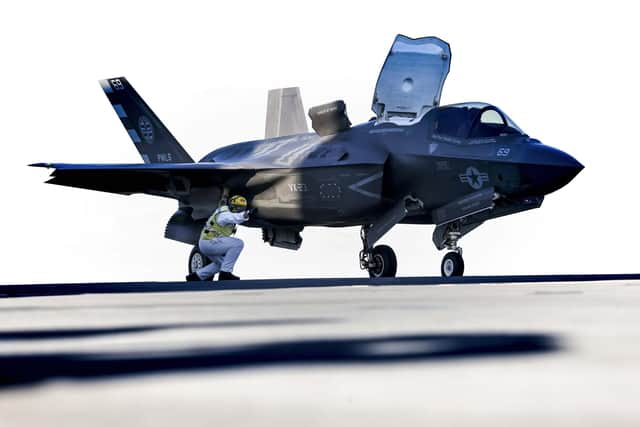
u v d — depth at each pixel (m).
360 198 62.84
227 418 8.57
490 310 24.38
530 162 56.44
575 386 10.41
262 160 67.88
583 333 16.83
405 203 62.72
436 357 12.96
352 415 8.72
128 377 11.27
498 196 58.31
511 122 60.09
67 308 27.38
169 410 9.05
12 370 11.94
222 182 67.50
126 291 41.47
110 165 62.81
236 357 13.19
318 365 12.22
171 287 45.34
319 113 66.44
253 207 67.50
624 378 10.98
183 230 69.69
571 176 55.91
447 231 62.06
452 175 59.88
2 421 8.41
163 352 13.99
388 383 10.70
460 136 59.84
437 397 9.73
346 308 25.73
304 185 65.00
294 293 37.38
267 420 8.45
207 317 22.28
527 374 11.32
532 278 56.56
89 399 9.73
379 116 64.44
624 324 19.20
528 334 16.64
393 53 63.09
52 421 8.40
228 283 49.88
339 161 63.31
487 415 8.66
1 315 24.05
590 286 44.06
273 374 11.45
